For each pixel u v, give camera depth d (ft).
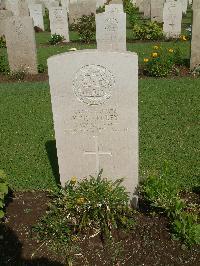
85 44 14.88
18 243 4.11
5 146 6.41
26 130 7.00
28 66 10.61
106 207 4.20
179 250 3.92
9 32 10.25
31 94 8.97
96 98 4.11
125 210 4.31
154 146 6.06
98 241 4.09
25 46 10.36
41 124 7.25
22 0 21.02
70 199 4.29
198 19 9.61
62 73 4.02
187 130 6.64
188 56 11.67
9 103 8.45
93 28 16.01
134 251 3.94
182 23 18.01
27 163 5.78
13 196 4.92
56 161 5.80
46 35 17.29
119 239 4.09
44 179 5.28
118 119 4.19
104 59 3.92
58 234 4.13
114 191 4.31
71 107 4.18
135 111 4.12
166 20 14.75
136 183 4.51
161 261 3.81
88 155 4.43
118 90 4.04
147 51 12.82
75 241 4.09
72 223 4.23
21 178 5.33
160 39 14.92
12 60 10.57
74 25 18.11
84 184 4.38
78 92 4.09
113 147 4.34
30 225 4.36
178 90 8.68
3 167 5.69
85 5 19.22
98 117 4.20
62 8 15.05
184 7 20.18
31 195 4.93
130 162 4.40
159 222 4.27
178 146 6.05
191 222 3.95
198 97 8.21
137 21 18.19
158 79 9.67
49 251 4.00
